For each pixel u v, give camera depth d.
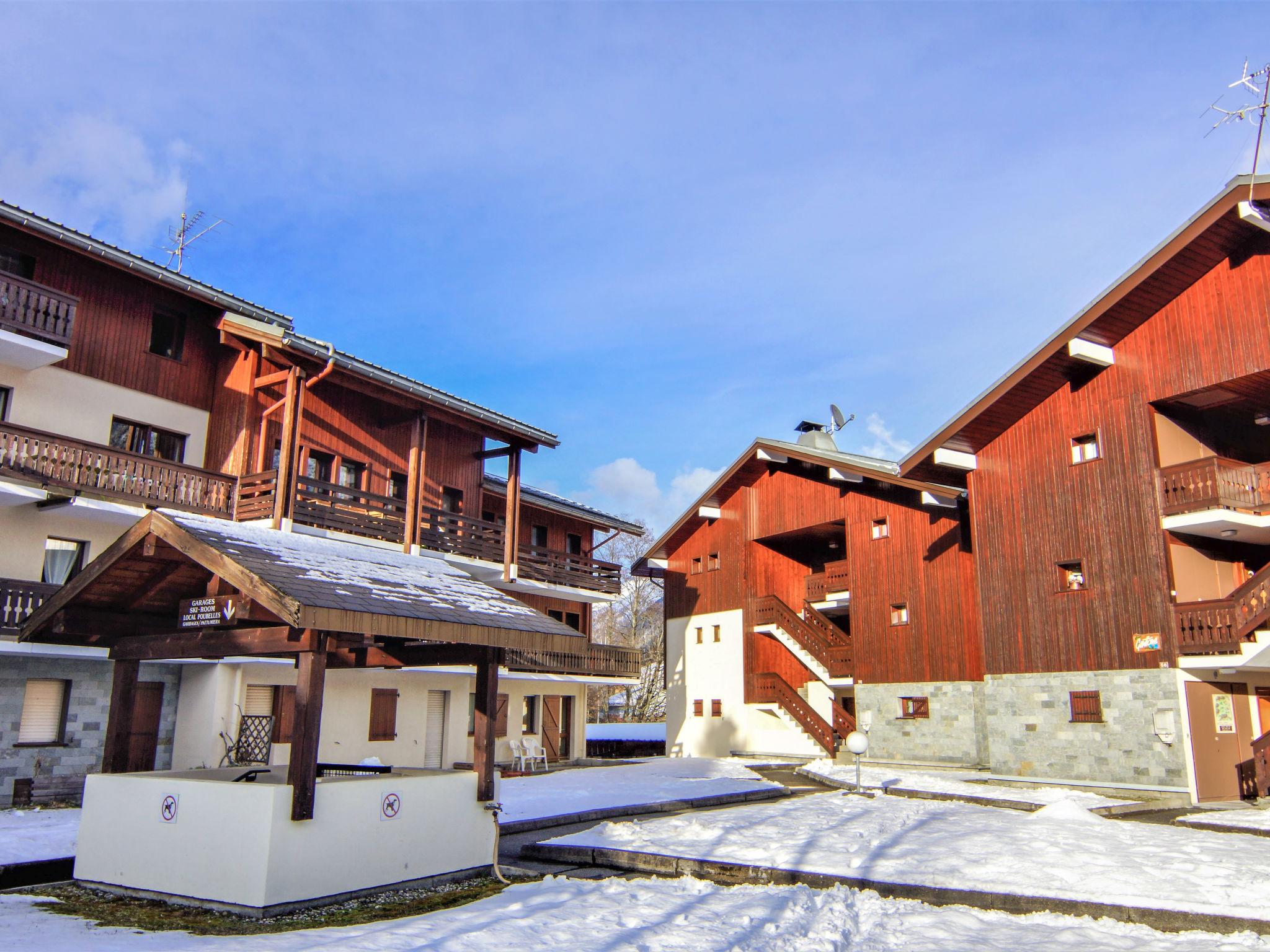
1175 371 17.62
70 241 16.23
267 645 8.64
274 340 18.31
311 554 9.84
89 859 8.89
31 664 16.03
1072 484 19.00
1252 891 8.07
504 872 9.92
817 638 27.16
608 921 7.29
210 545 8.50
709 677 30.56
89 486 16.34
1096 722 17.89
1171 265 17.28
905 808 14.83
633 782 19.22
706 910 7.73
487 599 10.80
